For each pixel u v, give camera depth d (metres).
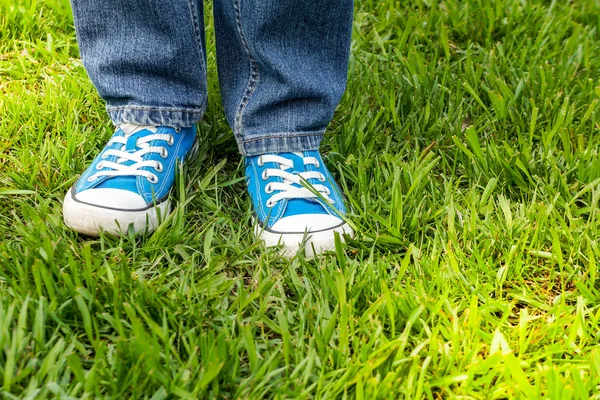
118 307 0.83
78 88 1.12
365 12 1.35
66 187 0.99
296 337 0.84
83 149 1.04
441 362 0.81
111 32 0.91
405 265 0.87
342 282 0.83
